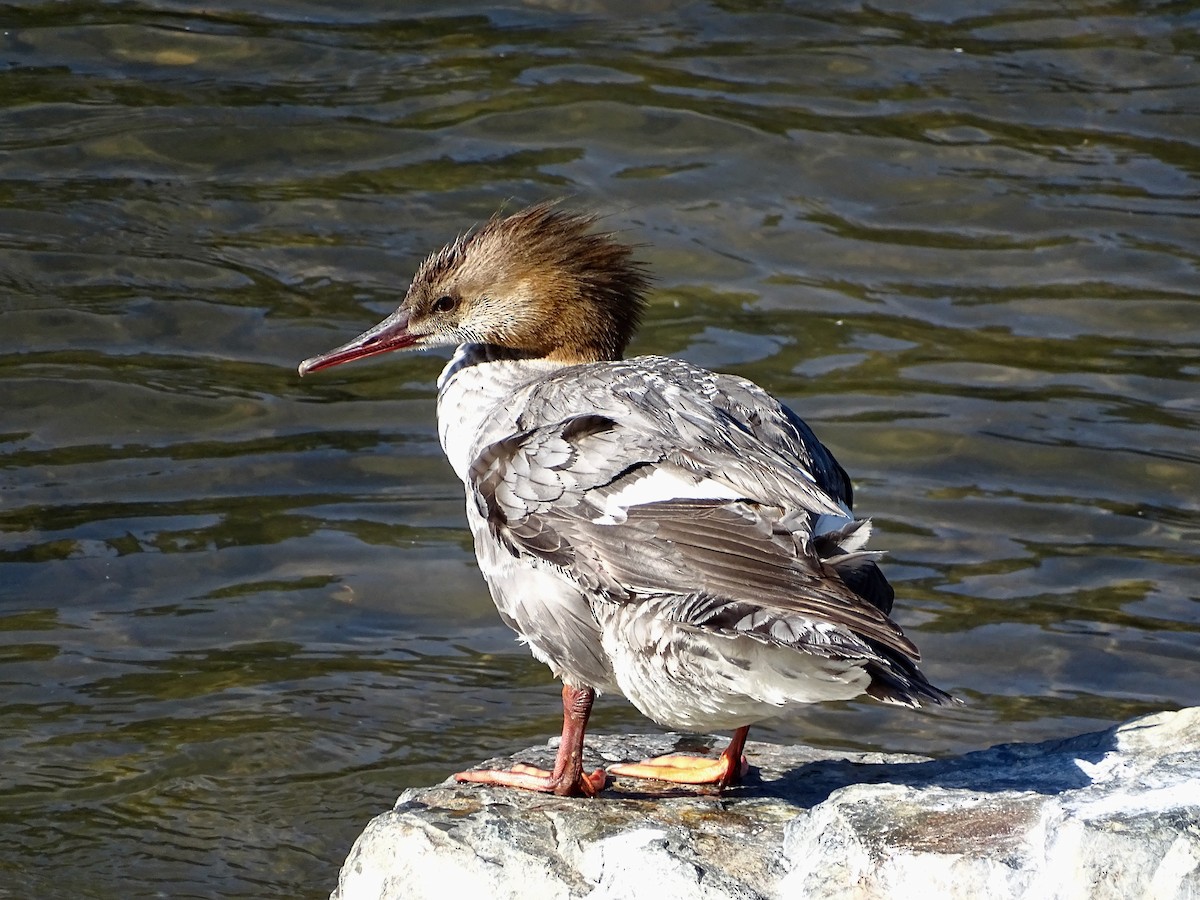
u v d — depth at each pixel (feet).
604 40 59.16
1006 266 50.42
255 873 31.07
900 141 54.65
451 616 38.58
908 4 61.72
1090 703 35.96
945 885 21.45
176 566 39.40
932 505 41.93
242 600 38.58
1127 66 58.39
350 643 37.55
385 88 55.98
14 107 53.93
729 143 54.34
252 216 50.65
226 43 57.77
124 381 44.91
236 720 35.04
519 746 34.65
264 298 47.80
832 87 57.06
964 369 46.57
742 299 48.96
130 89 55.26
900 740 35.32
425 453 43.55
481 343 31.27
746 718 24.97
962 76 57.77
